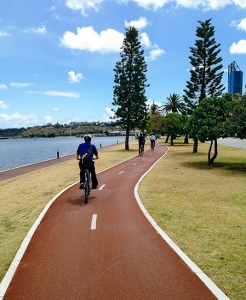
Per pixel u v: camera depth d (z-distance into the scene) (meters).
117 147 45.69
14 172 18.47
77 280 4.32
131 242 5.84
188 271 4.55
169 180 13.50
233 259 5.00
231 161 21.59
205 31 29.33
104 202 9.47
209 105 17.75
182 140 67.69
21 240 6.06
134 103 34.78
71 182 13.62
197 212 8.06
